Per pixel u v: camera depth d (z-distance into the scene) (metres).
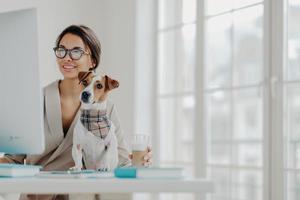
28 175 1.58
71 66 2.01
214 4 3.61
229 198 3.46
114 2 4.25
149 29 4.10
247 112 4.02
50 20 4.14
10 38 1.69
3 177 1.54
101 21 4.36
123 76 4.12
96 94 1.80
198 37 3.69
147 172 1.46
